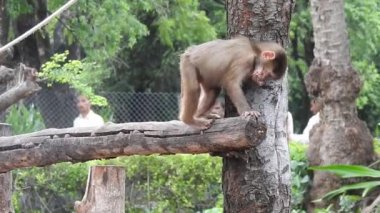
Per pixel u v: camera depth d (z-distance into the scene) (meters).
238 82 8.16
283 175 8.47
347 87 15.43
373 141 15.78
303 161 15.93
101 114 25.97
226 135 7.70
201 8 33.81
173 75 34.12
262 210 8.34
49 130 9.20
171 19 28.59
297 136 20.34
